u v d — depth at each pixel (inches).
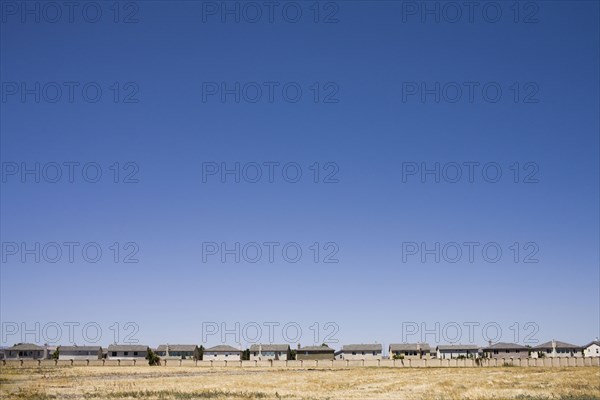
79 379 3464.6
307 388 2871.6
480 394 2591.0
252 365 5442.9
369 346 6845.5
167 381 3292.3
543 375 3814.0
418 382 3289.9
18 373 4055.1
